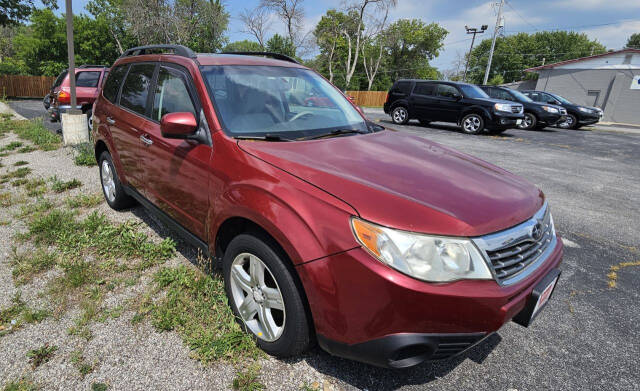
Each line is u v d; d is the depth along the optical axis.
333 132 2.82
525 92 18.67
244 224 2.29
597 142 12.74
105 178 4.37
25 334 2.34
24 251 3.36
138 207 4.44
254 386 1.98
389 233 1.66
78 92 8.77
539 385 2.11
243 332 2.31
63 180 5.39
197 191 2.57
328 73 51.25
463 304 1.61
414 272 1.61
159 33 29.06
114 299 2.69
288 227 1.86
